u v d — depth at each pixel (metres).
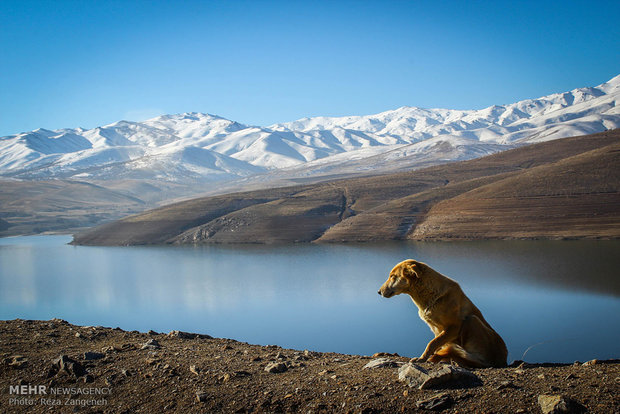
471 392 6.08
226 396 6.75
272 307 77.75
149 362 8.08
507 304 68.31
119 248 166.25
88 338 10.06
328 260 116.31
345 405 6.17
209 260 129.38
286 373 7.50
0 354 8.74
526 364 7.94
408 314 69.00
